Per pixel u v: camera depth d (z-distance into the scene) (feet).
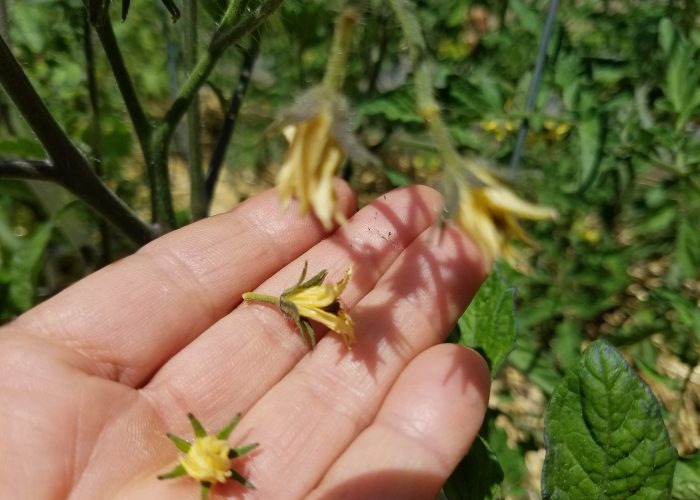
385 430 0.28
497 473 0.28
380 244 0.34
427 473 0.27
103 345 0.30
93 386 0.28
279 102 0.65
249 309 0.34
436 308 0.32
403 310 0.32
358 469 0.27
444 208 0.22
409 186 0.35
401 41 0.57
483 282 0.32
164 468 0.29
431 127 0.22
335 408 0.31
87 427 0.28
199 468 0.27
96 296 0.31
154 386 0.31
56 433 0.27
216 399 0.32
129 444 0.29
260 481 0.29
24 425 0.26
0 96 0.44
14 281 0.42
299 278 0.35
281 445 0.30
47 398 0.27
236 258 0.34
